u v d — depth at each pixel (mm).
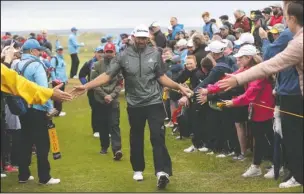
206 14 15391
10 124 7992
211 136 9031
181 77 9406
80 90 6676
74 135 11516
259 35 10734
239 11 12758
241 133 8234
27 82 5066
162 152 6812
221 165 8164
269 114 7074
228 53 9297
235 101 7098
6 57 7805
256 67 4129
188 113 10383
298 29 4117
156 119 6801
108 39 16531
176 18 16375
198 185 7016
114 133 9125
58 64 16406
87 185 7230
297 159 4516
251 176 7309
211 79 8102
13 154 8203
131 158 7348
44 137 7215
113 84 9203
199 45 9875
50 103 7098
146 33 6734
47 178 7309
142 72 6762
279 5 12062
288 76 4848
